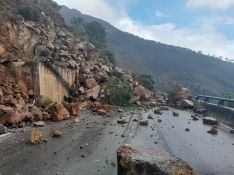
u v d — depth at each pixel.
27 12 56.50
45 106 34.19
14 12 54.19
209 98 64.06
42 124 27.48
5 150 18.97
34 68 34.72
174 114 44.06
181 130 31.47
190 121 39.59
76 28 92.31
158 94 70.94
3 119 25.56
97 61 61.03
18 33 43.44
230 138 29.66
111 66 63.72
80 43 63.50
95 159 18.14
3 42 39.09
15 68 34.00
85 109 40.44
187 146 23.78
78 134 25.03
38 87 34.69
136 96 53.75
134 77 71.25
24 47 43.34
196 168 17.88
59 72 40.03
